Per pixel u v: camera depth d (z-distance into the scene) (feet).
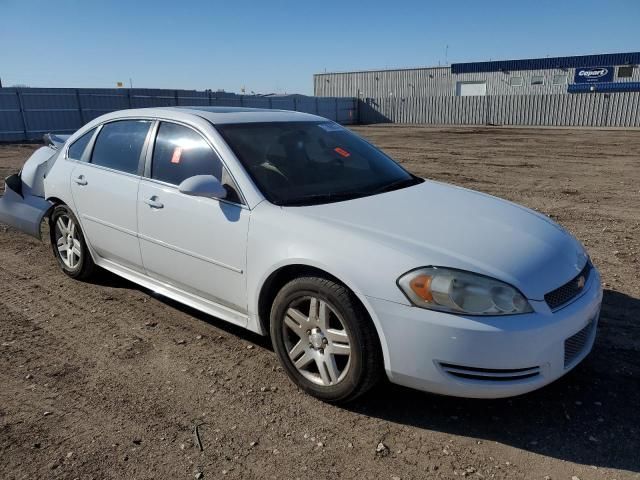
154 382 11.20
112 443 9.30
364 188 12.57
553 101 123.34
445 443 9.29
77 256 16.74
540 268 9.51
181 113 13.51
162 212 12.83
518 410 10.18
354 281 9.41
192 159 12.64
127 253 14.32
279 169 12.11
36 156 18.78
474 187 36.96
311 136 13.83
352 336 9.59
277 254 10.48
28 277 17.40
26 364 11.94
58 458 8.91
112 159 14.82
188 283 12.76
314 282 9.98
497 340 8.69
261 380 11.25
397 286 9.12
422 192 12.70
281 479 8.43
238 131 12.69
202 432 9.58
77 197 15.61
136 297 15.72
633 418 9.88
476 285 8.86
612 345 12.44
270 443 9.29
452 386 9.00
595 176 42.19
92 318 14.29
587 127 116.67
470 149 67.87
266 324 11.51
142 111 14.62
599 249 20.07
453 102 139.13
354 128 123.44
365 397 10.64
